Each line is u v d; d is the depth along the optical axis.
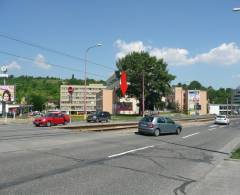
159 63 97.88
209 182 10.53
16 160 13.34
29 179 9.96
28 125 42.88
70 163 13.20
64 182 9.74
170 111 133.62
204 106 144.38
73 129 34.28
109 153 16.92
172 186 9.80
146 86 96.69
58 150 17.09
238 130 42.38
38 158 14.08
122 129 37.53
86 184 9.61
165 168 13.04
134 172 11.87
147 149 19.53
